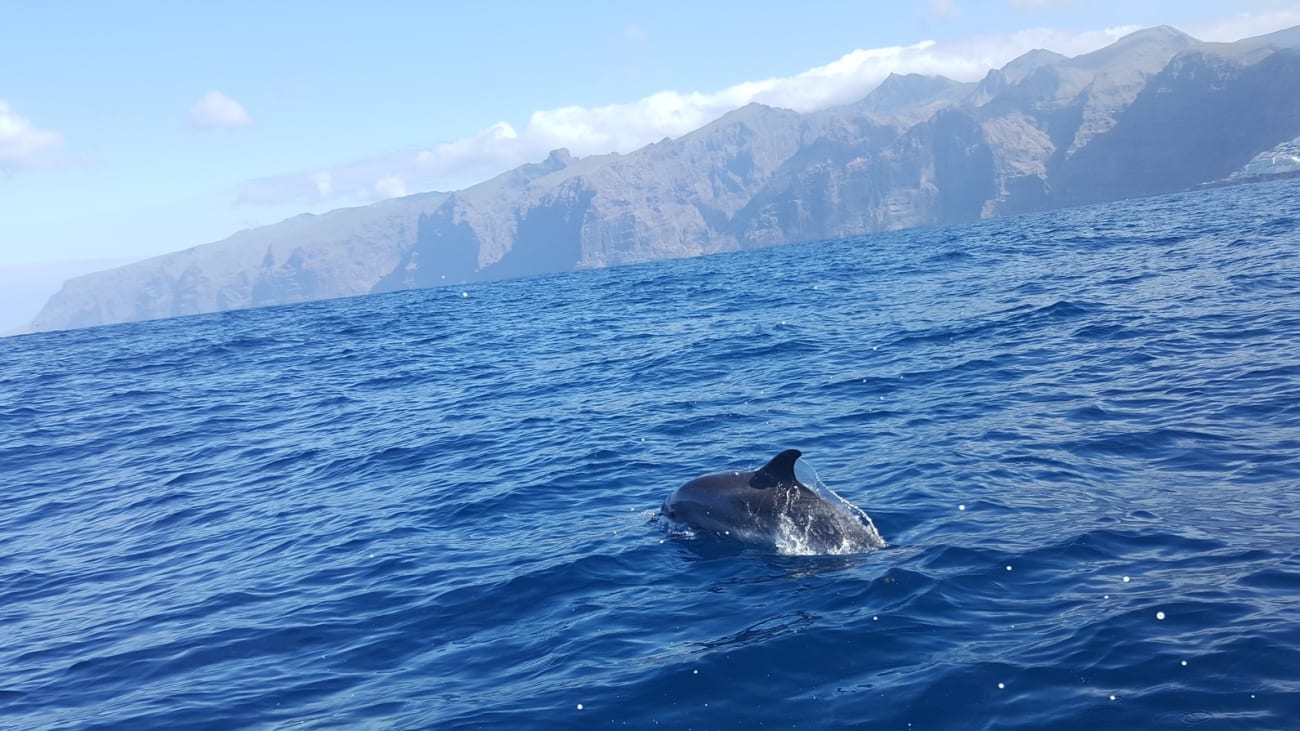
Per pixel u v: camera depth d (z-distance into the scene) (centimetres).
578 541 1095
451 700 731
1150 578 806
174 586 1149
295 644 898
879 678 687
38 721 799
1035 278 3356
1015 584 830
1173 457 1138
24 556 1391
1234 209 6588
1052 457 1198
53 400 3212
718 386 2023
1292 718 576
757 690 689
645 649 782
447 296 8362
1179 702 609
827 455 1349
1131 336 1967
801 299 3797
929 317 2666
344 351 3938
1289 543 842
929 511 1054
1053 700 631
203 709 776
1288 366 1503
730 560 985
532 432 1786
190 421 2514
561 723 670
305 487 1602
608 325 3769
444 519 1270
